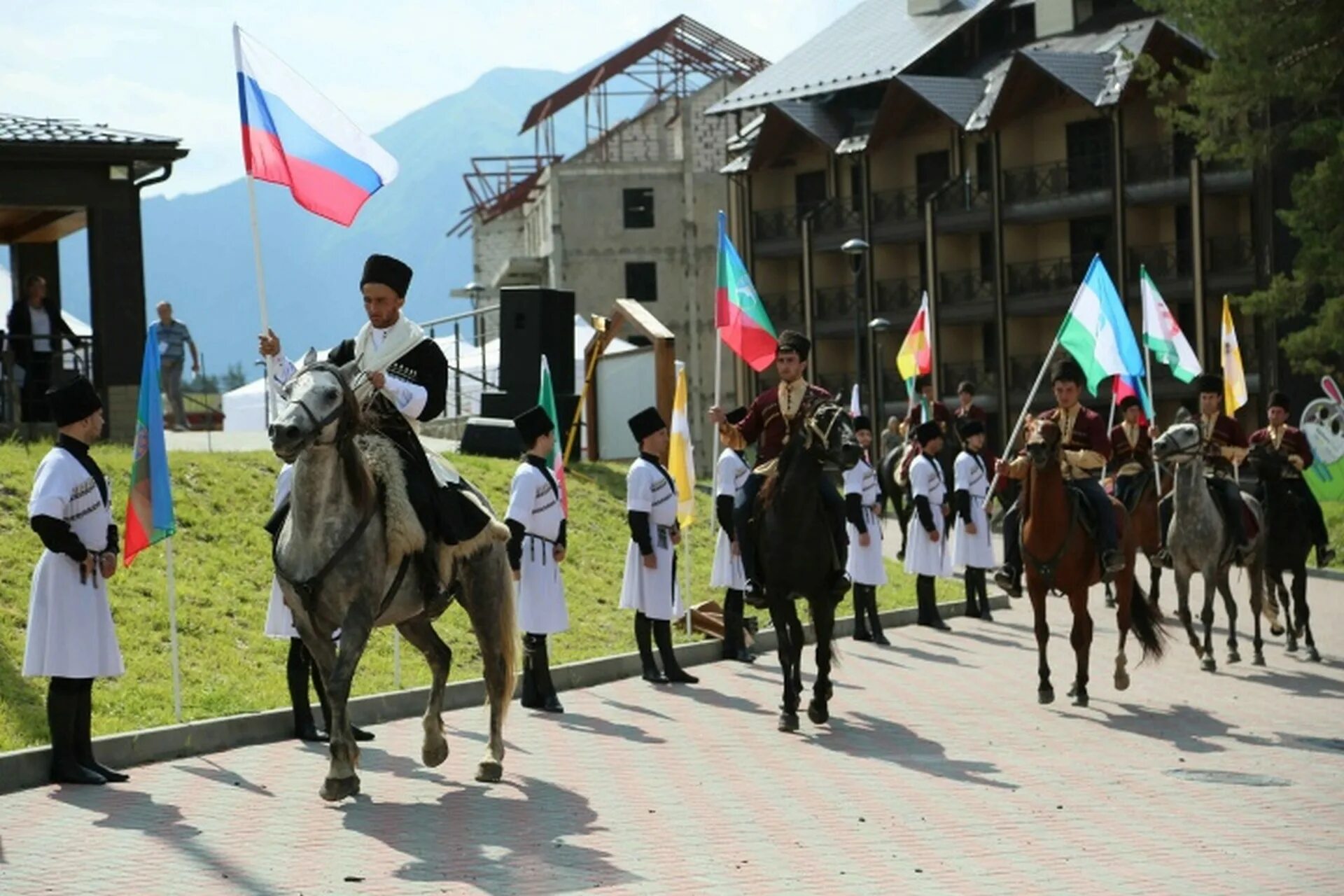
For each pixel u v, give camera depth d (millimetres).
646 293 79562
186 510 20188
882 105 61125
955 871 9820
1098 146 56844
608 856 10125
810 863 9977
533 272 82250
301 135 13609
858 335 45812
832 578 15078
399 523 11633
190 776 12664
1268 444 21125
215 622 17266
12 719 13414
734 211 68812
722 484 20344
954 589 27641
